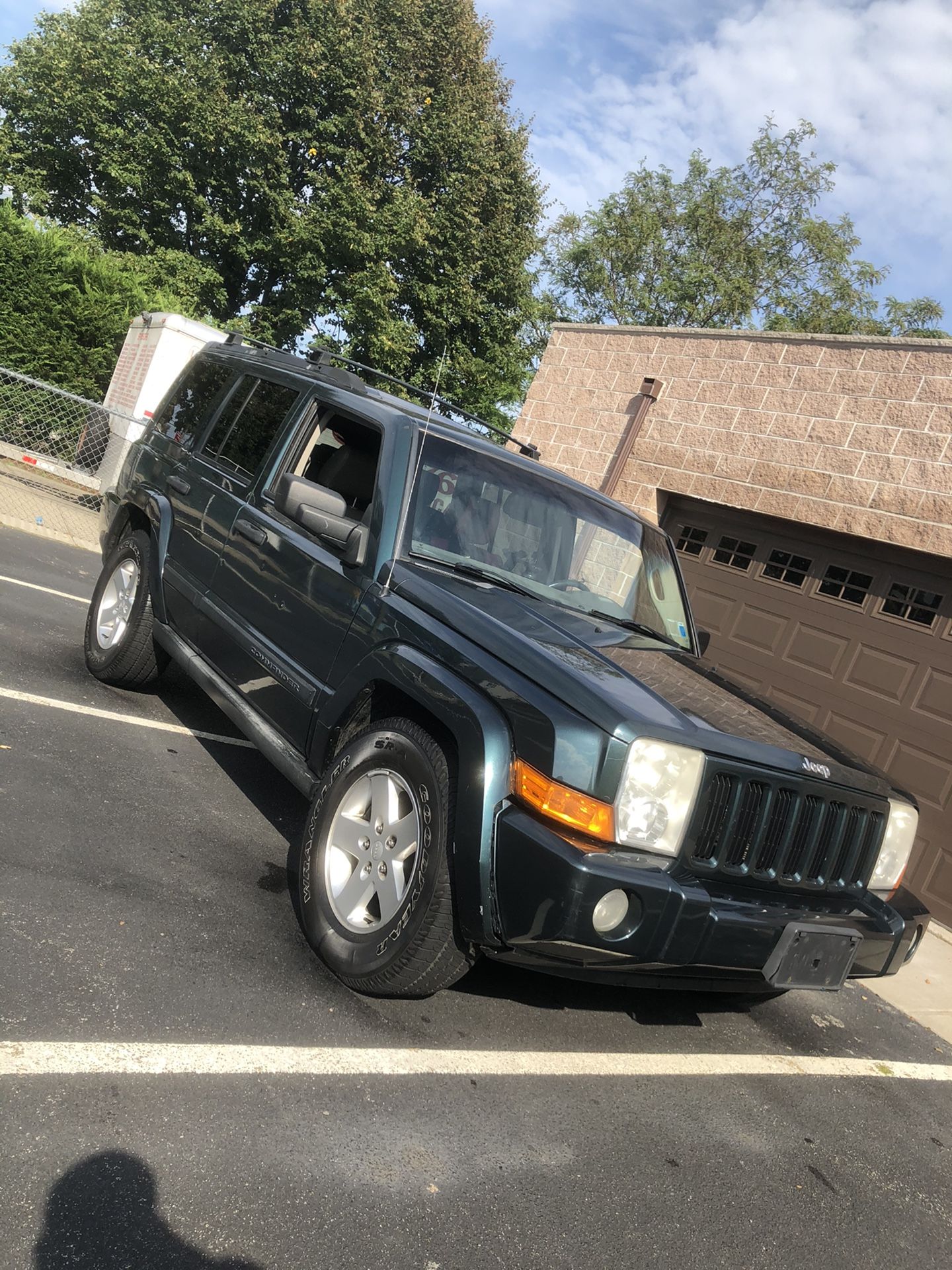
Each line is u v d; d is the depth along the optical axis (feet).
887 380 27.48
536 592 12.45
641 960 8.93
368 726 11.22
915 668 25.27
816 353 29.45
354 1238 6.82
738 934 9.24
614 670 10.31
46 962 8.75
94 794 12.76
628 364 34.99
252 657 13.14
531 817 8.98
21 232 49.60
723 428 31.24
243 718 12.94
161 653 16.88
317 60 83.97
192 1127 7.36
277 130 85.20
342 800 10.71
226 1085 7.99
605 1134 9.39
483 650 10.10
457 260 88.79
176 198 87.97
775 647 28.35
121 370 44.06
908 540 25.71
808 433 28.91
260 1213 6.73
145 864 11.30
